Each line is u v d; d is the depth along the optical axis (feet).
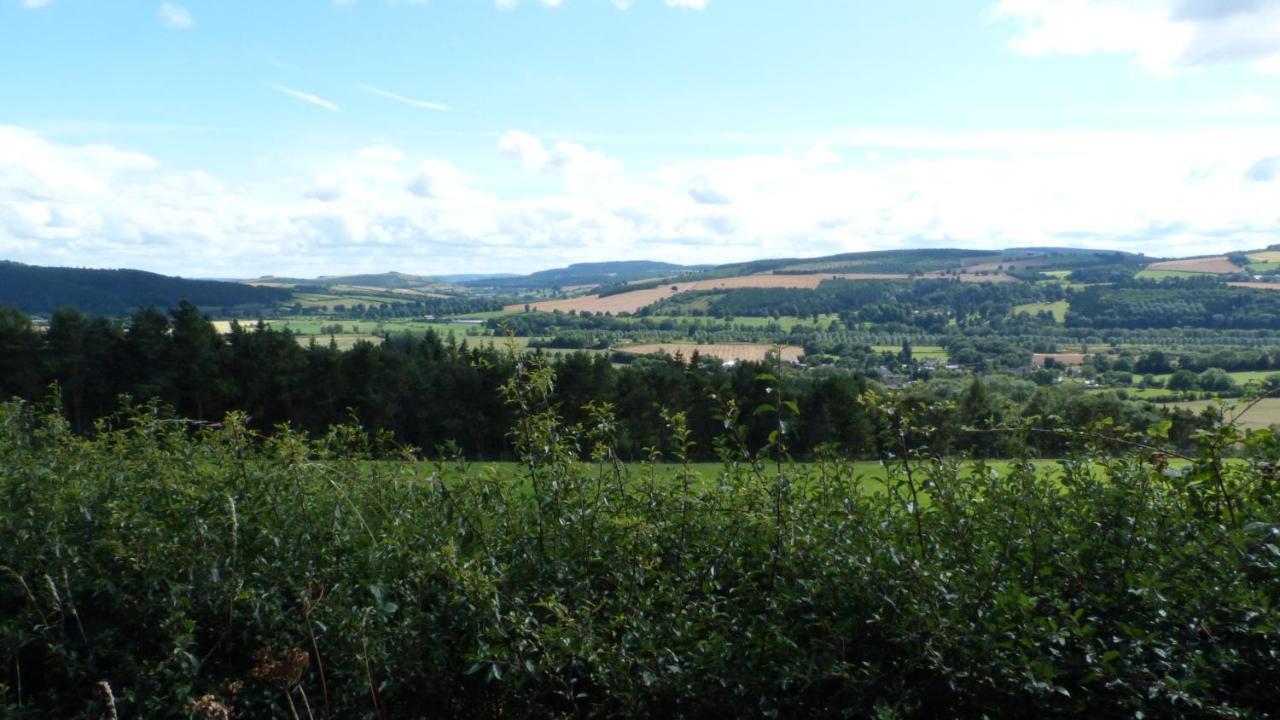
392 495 12.51
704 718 9.13
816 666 8.80
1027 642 8.27
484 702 10.11
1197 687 8.02
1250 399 11.67
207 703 8.79
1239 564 8.95
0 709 9.82
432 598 10.68
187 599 9.84
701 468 12.21
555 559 11.04
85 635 10.24
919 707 8.66
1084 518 10.75
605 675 9.02
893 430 11.46
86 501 11.94
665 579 10.44
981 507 11.22
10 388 98.37
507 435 12.54
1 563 10.92
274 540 10.93
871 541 10.21
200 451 13.28
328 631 10.02
